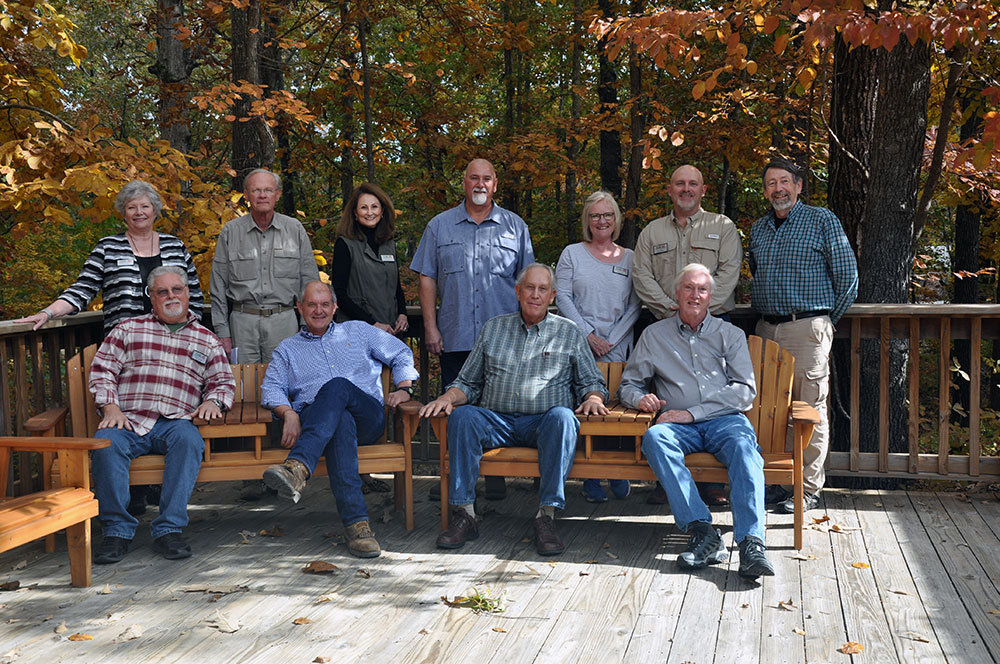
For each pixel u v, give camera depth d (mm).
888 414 5062
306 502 4762
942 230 12164
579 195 14188
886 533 4074
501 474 3971
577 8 11289
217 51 9656
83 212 5484
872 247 5309
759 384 4160
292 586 3424
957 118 7805
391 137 11227
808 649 2820
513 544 3963
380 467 4059
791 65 7723
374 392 4254
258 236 4578
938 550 3818
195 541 4035
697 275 4023
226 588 3395
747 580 3461
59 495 3309
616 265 4492
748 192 10445
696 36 7867
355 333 4309
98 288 4289
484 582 3457
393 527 4246
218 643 2883
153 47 11625
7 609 3189
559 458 3820
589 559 3740
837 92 5523
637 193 9508
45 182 5438
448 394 4086
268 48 8930
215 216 5688
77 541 3396
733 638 2904
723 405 3941
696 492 3695
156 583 3463
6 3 5945
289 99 6945
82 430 4016
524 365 4086
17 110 7238
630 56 9016
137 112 13688
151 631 2984
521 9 12242
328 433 3824
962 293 10930
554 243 12852
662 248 4430
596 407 3918
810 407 3971
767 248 4434
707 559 3596
